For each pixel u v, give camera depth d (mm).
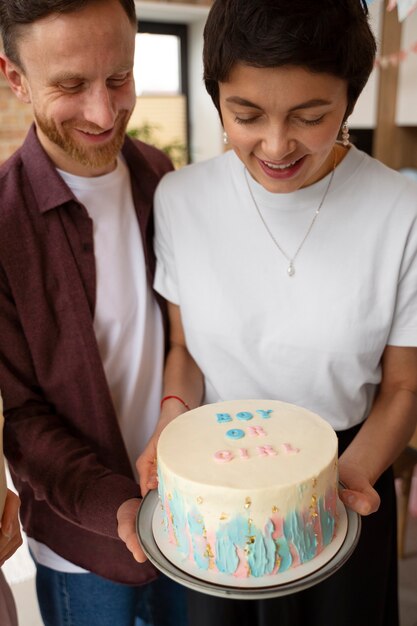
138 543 937
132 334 1225
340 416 1128
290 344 1083
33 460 1080
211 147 4828
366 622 1200
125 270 1211
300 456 877
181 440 932
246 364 1123
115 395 1231
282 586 813
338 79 835
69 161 1134
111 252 1190
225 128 936
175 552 889
